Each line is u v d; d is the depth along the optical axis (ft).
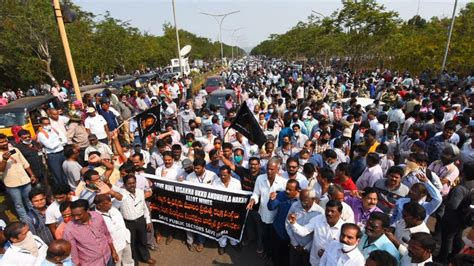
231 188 17.90
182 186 18.65
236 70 131.85
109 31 110.42
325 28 89.40
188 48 112.68
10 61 81.66
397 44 85.76
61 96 63.98
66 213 13.64
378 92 54.95
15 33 77.66
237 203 17.76
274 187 16.20
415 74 75.97
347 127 26.78
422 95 39.58
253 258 18.21
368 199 13.47
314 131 28.22
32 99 38.04
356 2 79.87
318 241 12.66
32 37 79.46
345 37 90.22
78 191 16.49
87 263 13.12
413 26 111.04
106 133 27.89
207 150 25.95
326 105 36.29
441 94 39.24
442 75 59.21
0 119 31.78
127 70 138.31
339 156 21.33
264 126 31.94
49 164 24.27
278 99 39.04
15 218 21.86
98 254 13.29
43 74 90.53
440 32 78.07
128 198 16.21
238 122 21.24
